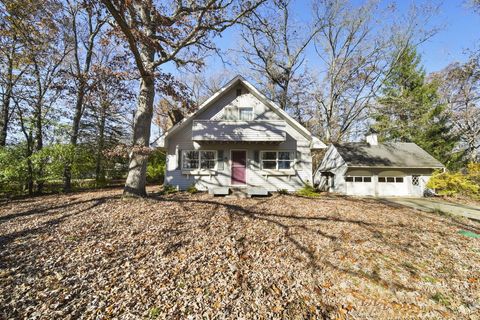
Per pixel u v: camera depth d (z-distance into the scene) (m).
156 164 19.20
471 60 17.61
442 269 4.00
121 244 4.42
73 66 14.74
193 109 10.25
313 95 20.88
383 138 23.59
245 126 11.87
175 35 8.04
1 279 3.13
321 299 3.08
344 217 6.91
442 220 7.23
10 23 9.52
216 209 7.46
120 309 2.65
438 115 21.14
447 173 13.63
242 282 3.35
